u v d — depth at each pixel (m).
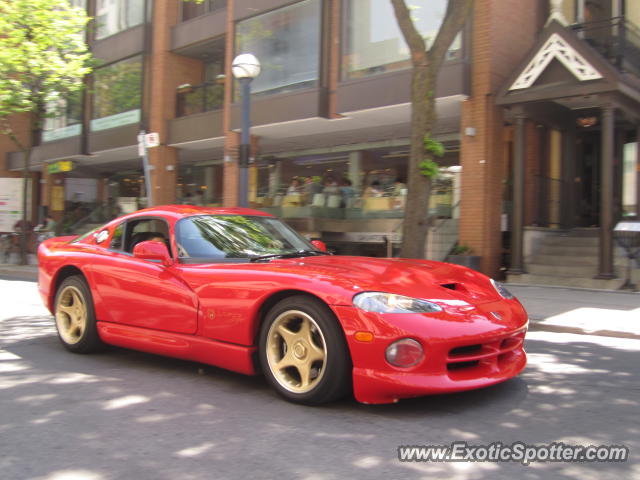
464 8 7.58
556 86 10.45
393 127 14.68
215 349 3.93
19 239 20.50
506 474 2.57
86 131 20.70
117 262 4.70
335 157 17.84
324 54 13.66
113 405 3.64
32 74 16.81
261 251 4.51
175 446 2.94
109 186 25.78
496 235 11.53
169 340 4.23
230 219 4.84
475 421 3.26
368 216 13.69
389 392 3.22
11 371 4.53
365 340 3.22
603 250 10.01
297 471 2.62
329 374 3.37
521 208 11.16
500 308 3.68
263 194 15.70
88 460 2.78
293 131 15.35
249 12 15.13
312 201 14.19
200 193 22.00
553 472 2.59
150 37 18.62
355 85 12.77
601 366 4.66
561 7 12.40
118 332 4.64
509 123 13.09
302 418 3.33
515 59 11.98
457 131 14.83
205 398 3.76
